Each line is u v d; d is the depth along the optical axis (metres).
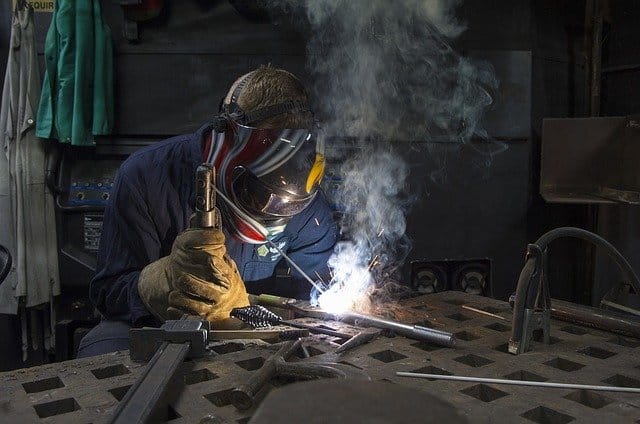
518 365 1.25
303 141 1.58
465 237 3.24
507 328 1.55
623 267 1.50
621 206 3.15
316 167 1.61
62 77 2.91
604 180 3.12
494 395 1.11
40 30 3.09
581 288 3.60
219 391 1.08
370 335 1.40
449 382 1.14
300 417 0.49
